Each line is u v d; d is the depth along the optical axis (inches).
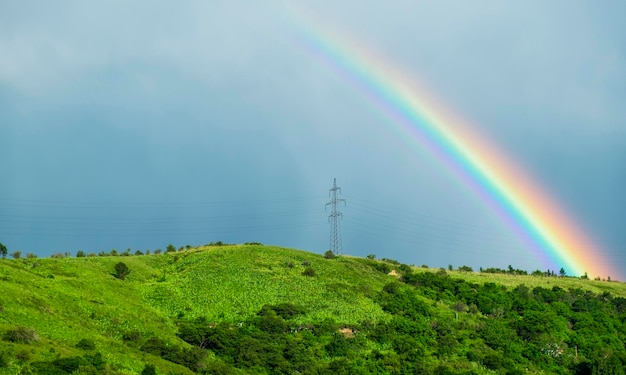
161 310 4790.8
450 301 6205.7
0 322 3046.3
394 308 5487.2
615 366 4549.7
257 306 5128.0
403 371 4138.8
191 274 6058.1
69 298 4015.8
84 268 5280.5
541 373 4621.1
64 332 3272.6
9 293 3496.6
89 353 3002.0
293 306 5073.8
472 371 4288.9
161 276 6058.1
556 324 5585.6
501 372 4424.2
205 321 4626.0
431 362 4397.1
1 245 5201.8
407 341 4662.9
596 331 5738.2
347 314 5147.6
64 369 2679.6
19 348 2743.6
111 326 3816.4
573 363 4904.0
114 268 5713.6
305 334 4564.5
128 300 4670.3
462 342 4926.2
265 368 3890.3
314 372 3880.4
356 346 4483.3
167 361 3430.1
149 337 3821.4
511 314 5890.8
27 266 4778.5
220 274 6072.8
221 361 3789.4
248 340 4126.5
